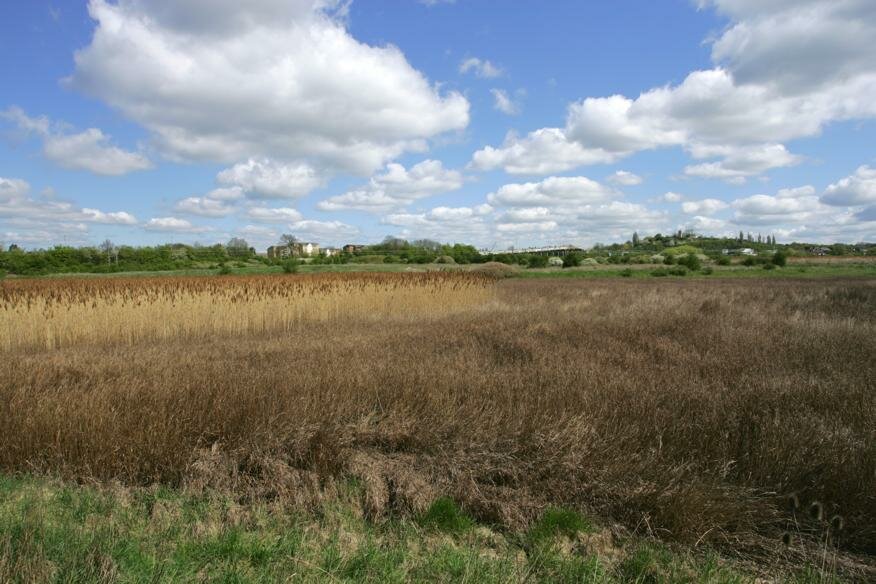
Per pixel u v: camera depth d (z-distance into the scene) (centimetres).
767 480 388
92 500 367
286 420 461
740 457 418
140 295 1288
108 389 540
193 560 294
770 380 609
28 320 1082
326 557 300
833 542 338
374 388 551
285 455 427
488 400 526
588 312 1418
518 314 1358
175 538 319
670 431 458
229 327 1247
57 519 334
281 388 541
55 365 716
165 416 468
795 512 364
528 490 383
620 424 475
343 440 445
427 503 367
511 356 804
